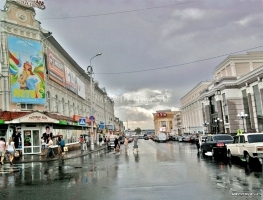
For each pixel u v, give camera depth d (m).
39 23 29.44
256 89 47.66
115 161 18.33
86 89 53.00
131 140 73.38
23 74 27.08
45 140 25.56
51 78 31.25
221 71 64.69
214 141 21.08
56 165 17.14
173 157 19.92
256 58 58.34
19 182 10.89
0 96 25.67
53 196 8.21
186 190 8.44
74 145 36.81
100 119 68.81
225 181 9.66
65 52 36.78
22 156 24.70
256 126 47.66
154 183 9.72
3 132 25.80
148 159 18.89
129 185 9.50
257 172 11.35
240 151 15.16
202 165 14.59
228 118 54.22
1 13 26.64
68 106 38.69
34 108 27.86
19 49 27.09
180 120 117.38
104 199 7.62
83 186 9.58
